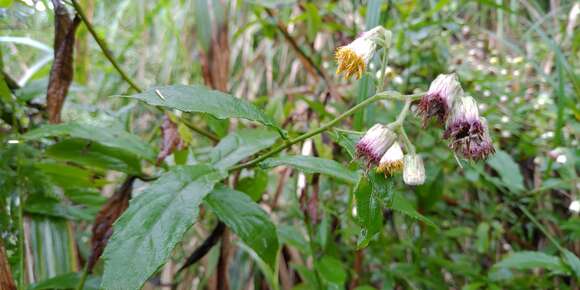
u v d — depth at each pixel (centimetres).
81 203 20
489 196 30
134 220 11
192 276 25
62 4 18
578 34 33
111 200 16
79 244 21
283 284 25
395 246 25
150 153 17
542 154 28
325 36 37
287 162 13
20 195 17
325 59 36
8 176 17
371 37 14
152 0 41
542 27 40
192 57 38
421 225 25
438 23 29
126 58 41
